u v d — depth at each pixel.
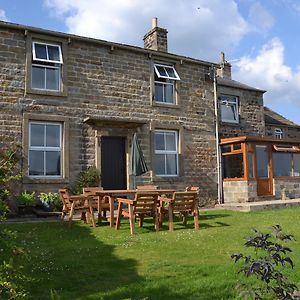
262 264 3.67
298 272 5.53
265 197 16.61
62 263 6.14
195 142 16.30
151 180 14.90
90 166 13.60
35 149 12.79
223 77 22.14
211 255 6.70
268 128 21.75
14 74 12.58
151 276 5.41
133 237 8.48
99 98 14.09
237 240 7.96
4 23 12.44
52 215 12.05
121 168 14.52
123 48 14.73
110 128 14.16
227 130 18.27
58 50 13.55
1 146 12.05
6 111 12.30
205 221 10.95
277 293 3.93
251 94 19.69
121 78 14.68
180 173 15.66
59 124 13.31
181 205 9.75
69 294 4.73
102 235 8.77
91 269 5.81
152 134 15.10
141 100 15.05
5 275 3.64
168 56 15.80
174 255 6.71
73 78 13.64
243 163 16.31
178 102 15.97
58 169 13.14
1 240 3.80
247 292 3.88
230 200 16.52
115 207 13.47
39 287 4.95
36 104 12.86
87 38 13.91
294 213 12.42
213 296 4.60
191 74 16.59
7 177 4.38
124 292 4.73
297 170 18.55
